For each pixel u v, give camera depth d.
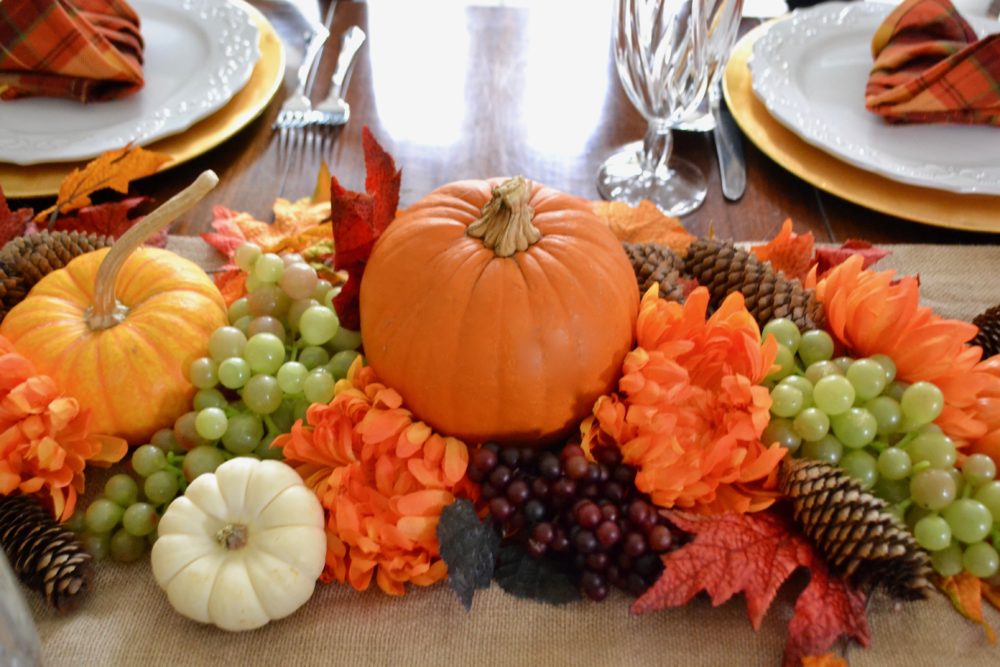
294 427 0.57
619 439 0.57
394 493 0.57
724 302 0.59
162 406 0.62
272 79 0.95
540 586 0.55
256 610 0.53
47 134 0.85
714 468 0.55
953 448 0.56
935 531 0.54
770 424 0.58
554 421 0.59
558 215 0.60
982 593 0.56
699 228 0.81
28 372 0.58
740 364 0.58
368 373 0.60
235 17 0.98
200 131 0.88
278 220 0.80
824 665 0.51
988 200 0.80
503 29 1.08
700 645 0.54
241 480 0.56
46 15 0.84
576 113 0.96
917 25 0.90
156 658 0.54
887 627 0.55
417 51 1.04
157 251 0.67
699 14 0.79
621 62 0.85
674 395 0.55
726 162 0.88
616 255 0.60
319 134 0.92
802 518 0.54
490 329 0.55
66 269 0.66
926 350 0.58
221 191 0.85
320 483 0.58
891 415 0.57
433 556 0.57
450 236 0.58
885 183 0.82
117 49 0.90
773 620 0.55
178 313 0.63
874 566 0.52
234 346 0.62
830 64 0.94
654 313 0.59
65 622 0.55
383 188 0.65
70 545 0.56
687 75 0.83
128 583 0.58
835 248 0.75
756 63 0.93
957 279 0.75
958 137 0.85
